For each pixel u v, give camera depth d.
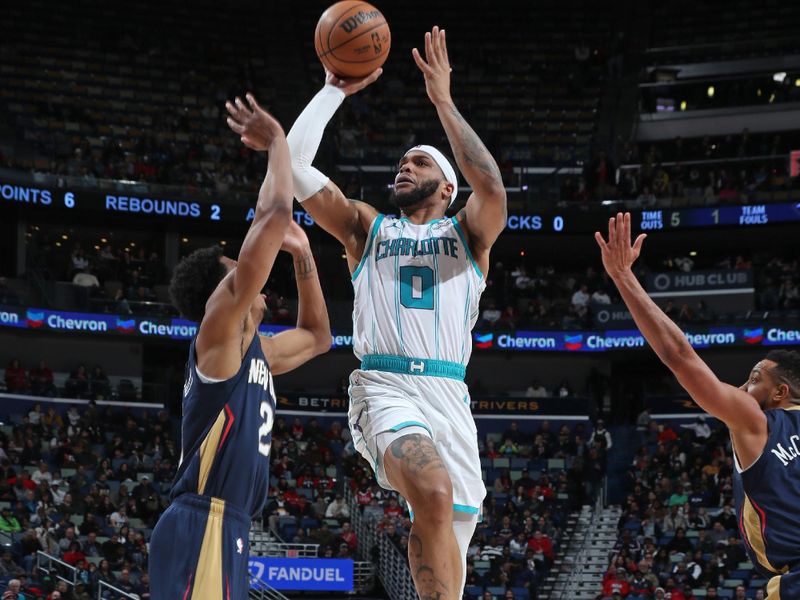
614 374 31.03
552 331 29.03
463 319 5.16
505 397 28.78
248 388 4.41
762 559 4.72
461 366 5.15
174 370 29.92
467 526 4.99
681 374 4.68
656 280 30.20
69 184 27.78
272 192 4.41
